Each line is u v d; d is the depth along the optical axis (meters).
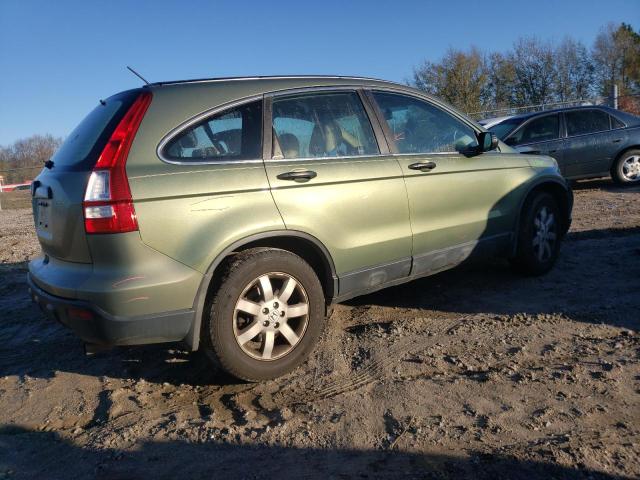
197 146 3.21
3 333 4.60
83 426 3.05
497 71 37.16
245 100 3.45
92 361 3.91
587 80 36.97
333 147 3.74
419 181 4.08
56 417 3.16
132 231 2.91
